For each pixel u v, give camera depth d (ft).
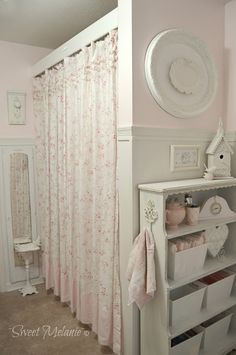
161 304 5.21
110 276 6.27
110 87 5.98
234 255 6.64
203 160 6.52
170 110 5.73
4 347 6.87
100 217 6.59
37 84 9.57
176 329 5.33
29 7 7.07
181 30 5.69
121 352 6.23
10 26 8.23
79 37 6.83
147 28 5.34
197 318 5.70
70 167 7.55
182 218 5.49
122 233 5.80
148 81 5.40
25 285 9.98
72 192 7.59
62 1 6.80
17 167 9.84
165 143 5.80
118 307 6.18
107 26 5.90
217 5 6.42
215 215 6.31
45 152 9.23
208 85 6.29
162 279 5.12
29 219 10.13
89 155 6.86
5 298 9.29
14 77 9.61
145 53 5.36
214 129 6.66
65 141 7.78
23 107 9.81
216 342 6.36
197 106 6.15
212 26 6.37
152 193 5.15
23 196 10.00
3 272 9.79
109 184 6.16
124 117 5.49
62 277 8.37
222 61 6.66
